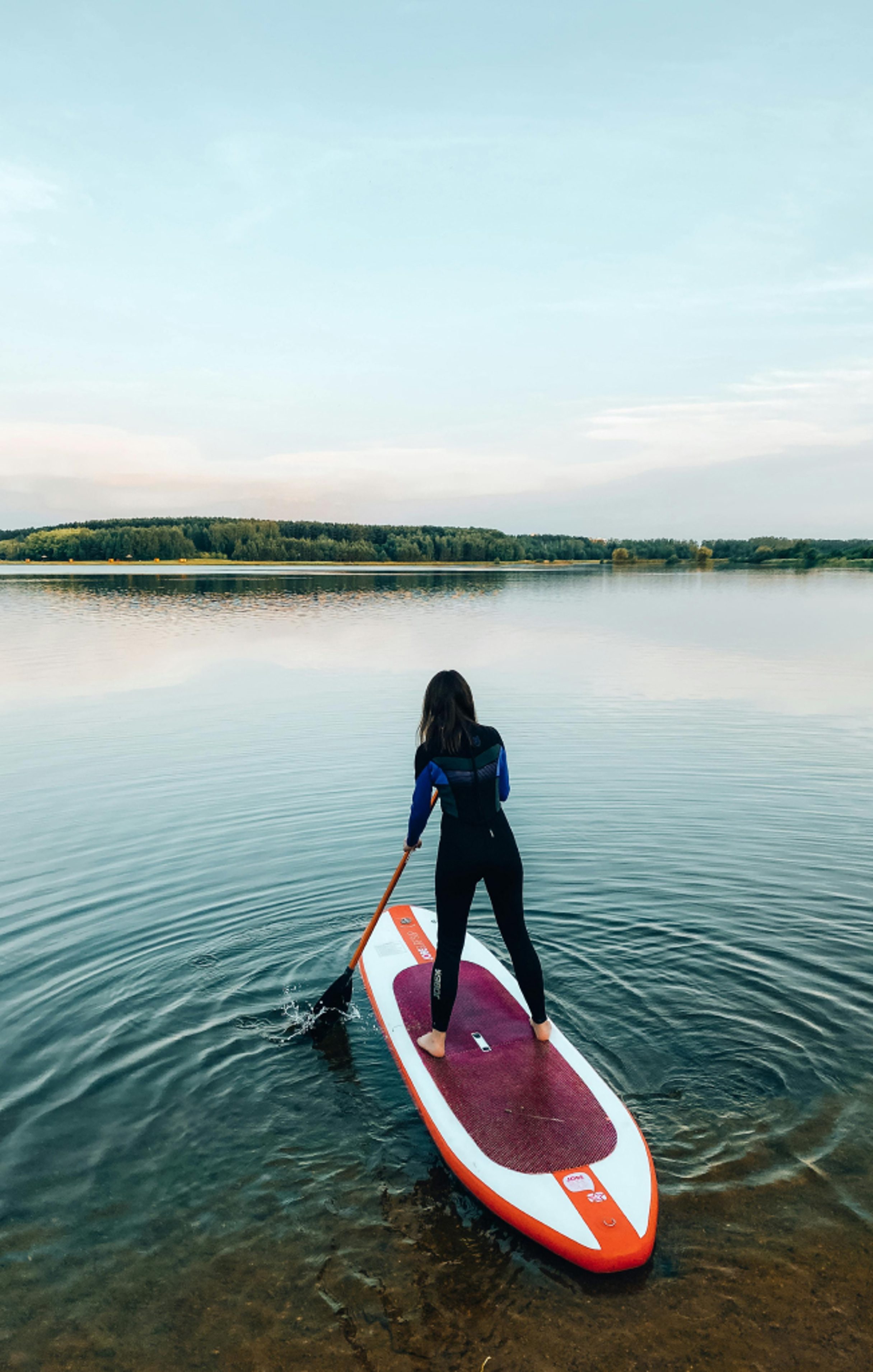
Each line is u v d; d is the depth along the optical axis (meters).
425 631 24.06
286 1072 3.84
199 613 30.34
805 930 5.02
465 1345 2.51
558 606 34.62
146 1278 2.75
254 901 5.62
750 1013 4.15
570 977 4.52
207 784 8.52
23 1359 2.47
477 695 13.76
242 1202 3.08
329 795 8.08
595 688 14.29
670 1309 2.62
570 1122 3.31
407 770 8.95
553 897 5.54
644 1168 3.07
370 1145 3.38
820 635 22.14
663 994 4.34
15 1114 3.52
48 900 5.68
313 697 13.52
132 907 5.56
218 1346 2.51
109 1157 3.29
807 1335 2.52
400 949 4.84
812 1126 3.38
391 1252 2.86
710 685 14.54
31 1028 4.15
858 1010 4.16
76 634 22.86
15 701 13.27
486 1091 3.50
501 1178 3.04
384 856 6.45
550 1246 2.83
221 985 4.56
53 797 8.12
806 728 10.94
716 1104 3.51
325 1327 2.58
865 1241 2.84
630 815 7.29
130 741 10.46
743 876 5.86
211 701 13.18
